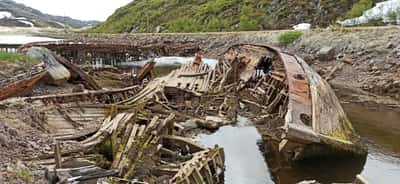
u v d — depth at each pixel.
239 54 36.66
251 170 14.27
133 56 52.25
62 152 11.95
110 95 22.31
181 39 67.56
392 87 28.44
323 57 38.88
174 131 18.14
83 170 9.02
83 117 16.81
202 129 19.23
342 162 14.58
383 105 25.50
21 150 10.96
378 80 29.97
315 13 64.19
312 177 13.81
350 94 28.67
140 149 12.52
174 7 99.56
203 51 59.41
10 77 20.84
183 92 24.69
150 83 27.23
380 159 15.49
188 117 20.11
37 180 8.88
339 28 43.34
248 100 25.30
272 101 23.42
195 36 66.31
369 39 36.66
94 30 121.00
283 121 20.05
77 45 45.19
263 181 13.40
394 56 31.78
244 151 16.31
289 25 64.31
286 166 14.69
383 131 19.66
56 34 117.12
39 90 22.27
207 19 79.75
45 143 12.36
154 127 14.85
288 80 18.83
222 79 28.45
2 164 9.24
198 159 12.35
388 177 13.73
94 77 34.94
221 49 57.69
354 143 15.23
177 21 83.94
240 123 20.45
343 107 24.86
